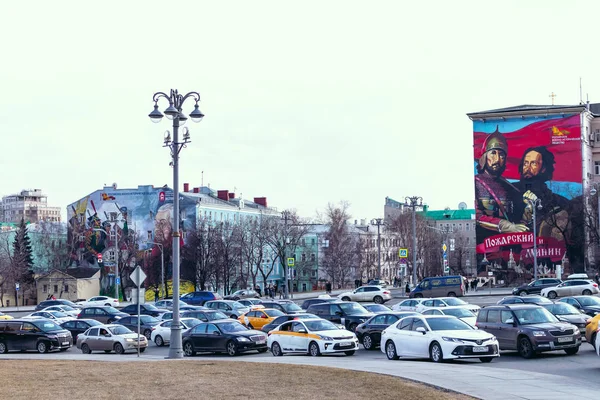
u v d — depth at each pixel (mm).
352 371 21688
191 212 119812
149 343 46094
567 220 102562
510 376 21047
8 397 17359
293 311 50688
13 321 40812
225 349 34375
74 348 44812
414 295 73500
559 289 68750
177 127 32406
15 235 124250
